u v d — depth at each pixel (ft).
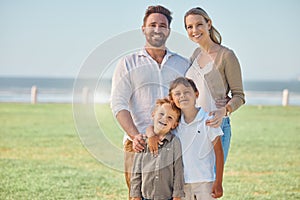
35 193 22.21
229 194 22.52
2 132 41.37
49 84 288.10
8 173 26.30
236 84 14.80
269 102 89.20
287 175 26.94
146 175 13.62
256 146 36.32
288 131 44.16
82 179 25.36
